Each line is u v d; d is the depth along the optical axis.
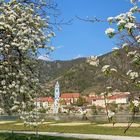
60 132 32.91
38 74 20.02
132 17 5.38
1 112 18.02
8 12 18.31
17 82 18.38
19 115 19.05
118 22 5.34
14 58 18.78
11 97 18.22
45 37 19.31
